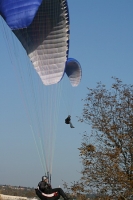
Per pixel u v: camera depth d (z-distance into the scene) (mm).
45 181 29203
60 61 35594
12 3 30422
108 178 40688
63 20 33875
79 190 40625
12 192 130250
